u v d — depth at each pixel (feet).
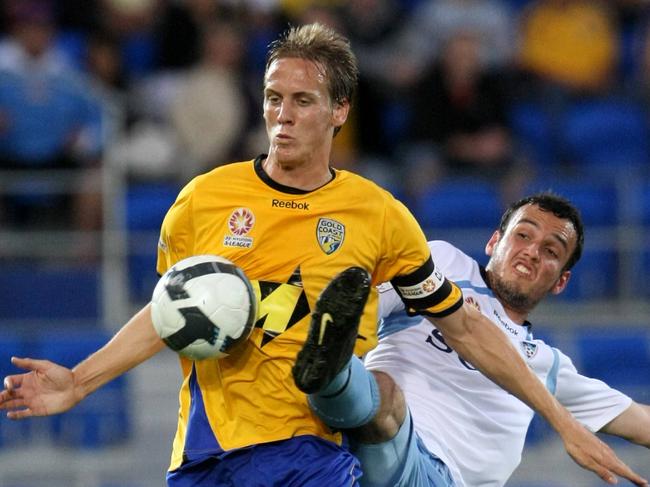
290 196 50.62
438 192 119.03
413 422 60.03
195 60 131.95
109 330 107.14
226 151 120.57
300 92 49.90
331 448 51.11
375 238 51.21
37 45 118.83
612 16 143.84
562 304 114.11
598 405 66.28
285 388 49.93
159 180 120.06
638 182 118.83
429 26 138.62
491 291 65.46
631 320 112.78
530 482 104.12
